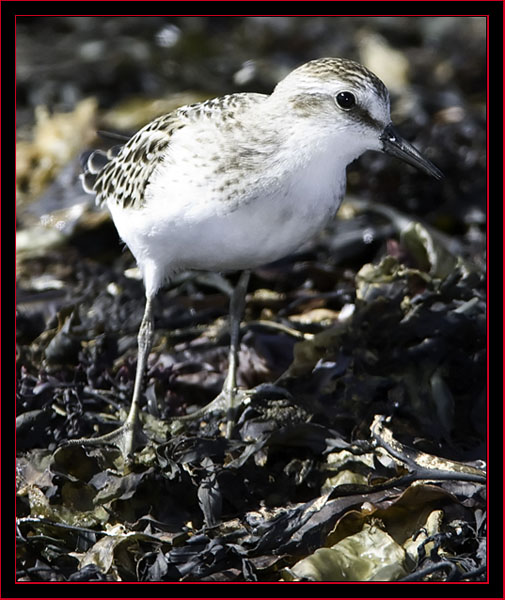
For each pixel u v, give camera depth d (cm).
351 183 1678
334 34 2259
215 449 1059
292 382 1161
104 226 1589
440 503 963
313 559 905
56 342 1238
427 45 2269
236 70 2112
